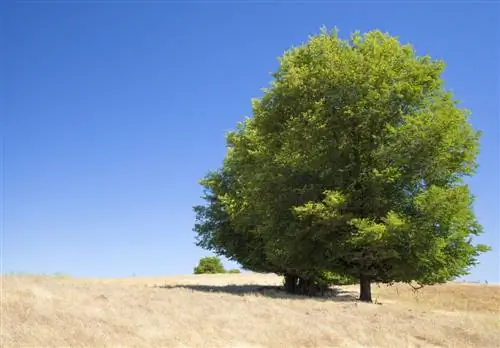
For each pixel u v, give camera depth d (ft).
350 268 90.02
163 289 74.49
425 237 80.28
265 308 59.47
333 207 79.82
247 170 103.60
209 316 51.52
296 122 88.22
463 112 85.87
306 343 46.55
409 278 86.74
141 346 39.65
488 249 86.07
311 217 85.25
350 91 87.04
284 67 95.30
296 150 87.76
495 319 67.82
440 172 83.56
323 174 84.74
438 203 79.10
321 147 85.61
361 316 60.80
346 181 85.20
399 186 84.23
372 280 92.99
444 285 143.74
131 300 54.54
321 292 116.78
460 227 84.74
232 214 108.37
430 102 88.22
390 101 85.56
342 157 86.38
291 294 103.35
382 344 49.19
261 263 116.16
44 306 44.96
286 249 88.99
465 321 62.85
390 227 76.54
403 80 87.15
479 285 140.97
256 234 106.93
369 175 82.43
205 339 43.65
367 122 84.74
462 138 84.17
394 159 81.76
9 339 36.52
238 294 81.61
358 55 88.38
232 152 118.01
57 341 37.58
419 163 81.97
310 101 88.89
